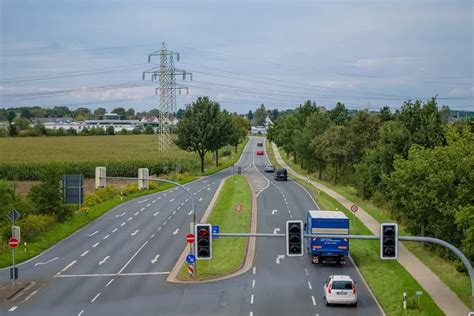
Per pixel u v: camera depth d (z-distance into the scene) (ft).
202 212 251.39
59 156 507.71
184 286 142.10
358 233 194.70
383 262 159.02
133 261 171.32
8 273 160.15
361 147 301.02
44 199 224.74
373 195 260.21
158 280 148.77
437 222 143.02
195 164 454.81
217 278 149.59
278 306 121.80
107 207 268.21
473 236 113.19
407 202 154.30
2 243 187.42
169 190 330.75
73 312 120.47
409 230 174.19
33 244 192.65
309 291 134.72
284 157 604.49
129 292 137.28
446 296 123.85
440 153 144.46
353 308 119.65
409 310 114.93
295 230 100.89
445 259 158.92
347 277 122.93
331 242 159.94
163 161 424.46
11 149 603.67
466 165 137.90
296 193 306.14
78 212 249.96
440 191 140.36
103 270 161.38
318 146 345.72
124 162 412.16
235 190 311.27
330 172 367.25
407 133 199.93
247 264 164.76
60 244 199.62
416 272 145.89
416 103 203.21
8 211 193.77
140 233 212.43
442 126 195.83
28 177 385.09
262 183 357.20
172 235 207.10
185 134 429.79
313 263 163.53
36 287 144.46
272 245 188.34
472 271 94.43
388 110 312.09
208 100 437.58
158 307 123.03
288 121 526.98
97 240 203.62
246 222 219.82
